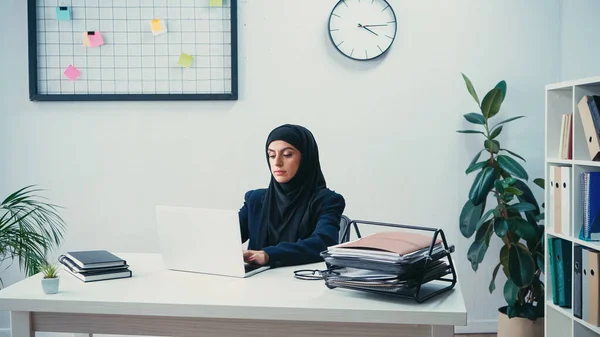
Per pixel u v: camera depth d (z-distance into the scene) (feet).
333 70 11.68
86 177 11.78
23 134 11.72
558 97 9.59
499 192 10.38
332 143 11.76
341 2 11.55
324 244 6.99
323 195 7.52
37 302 5.49
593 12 11.18
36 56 11.53
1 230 9.67
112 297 5.51
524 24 11.66
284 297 5.48
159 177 11.80
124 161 11.78
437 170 11.79
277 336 5.43
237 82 11.61
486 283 11.88
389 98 11.72
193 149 11.77
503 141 11.82
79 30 11.58
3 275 11.76
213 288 5.81
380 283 5.28
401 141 11.76
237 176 11.80
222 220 6.14
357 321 5.13
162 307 5.34
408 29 11.66
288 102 11.71
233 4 11.43
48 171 11.77
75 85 11.64
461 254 11.87
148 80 11.63
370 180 11.80
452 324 5.03
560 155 9.31
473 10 11.67
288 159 7.30
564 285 9.16
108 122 11.73
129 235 11.84
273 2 11.62
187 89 11.64
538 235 10.57
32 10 11.43
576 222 8.71
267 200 7.69
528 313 10.34
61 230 11.82
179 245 6.48
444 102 11.73
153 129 11.75
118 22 11.55
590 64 11.21
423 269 5.34
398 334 5.27
